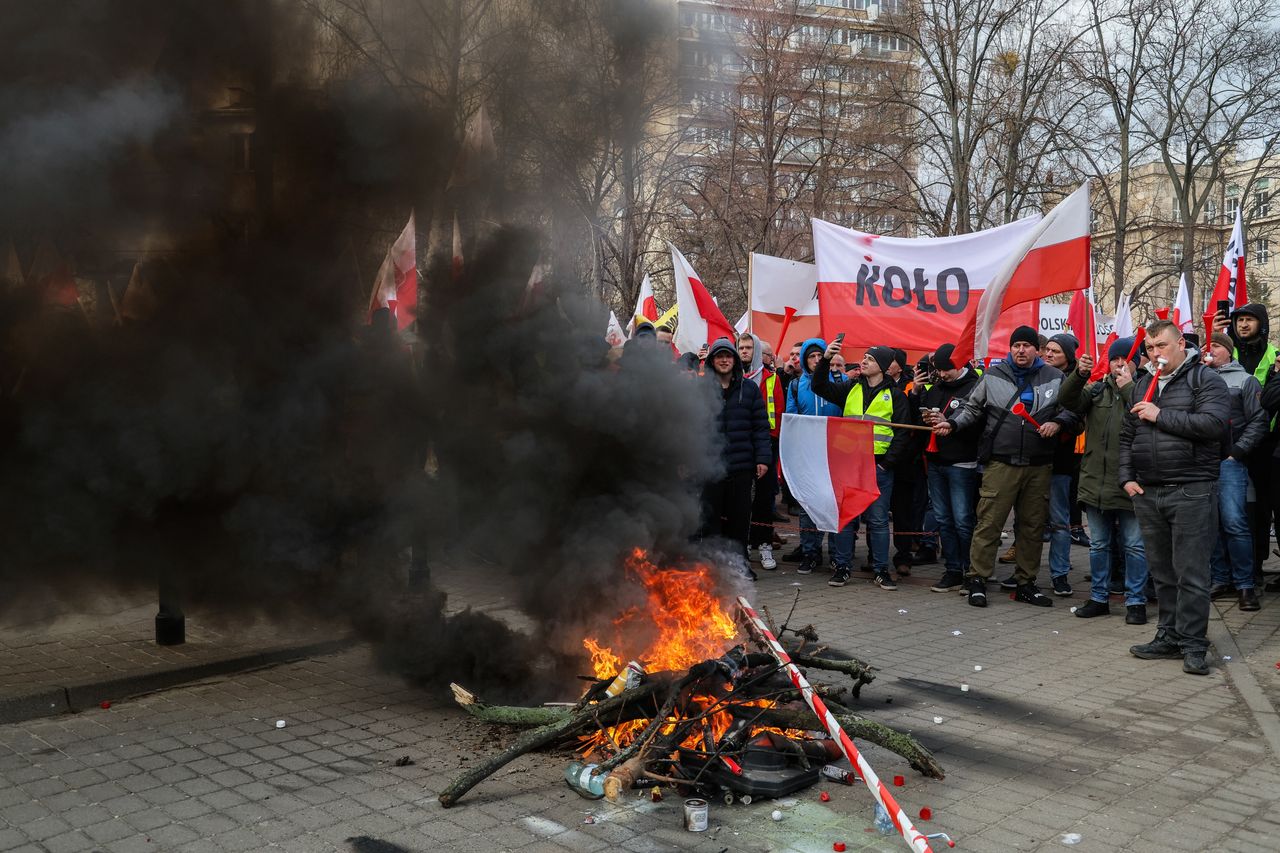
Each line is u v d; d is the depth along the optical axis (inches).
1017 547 317.4
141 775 161.6
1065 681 225.3
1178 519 237.1
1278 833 145.1
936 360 331.0
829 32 768.3
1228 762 174.2
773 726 168.1
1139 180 1369.3
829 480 315.9
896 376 369.7
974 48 997.2
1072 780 165.2
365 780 160.4
